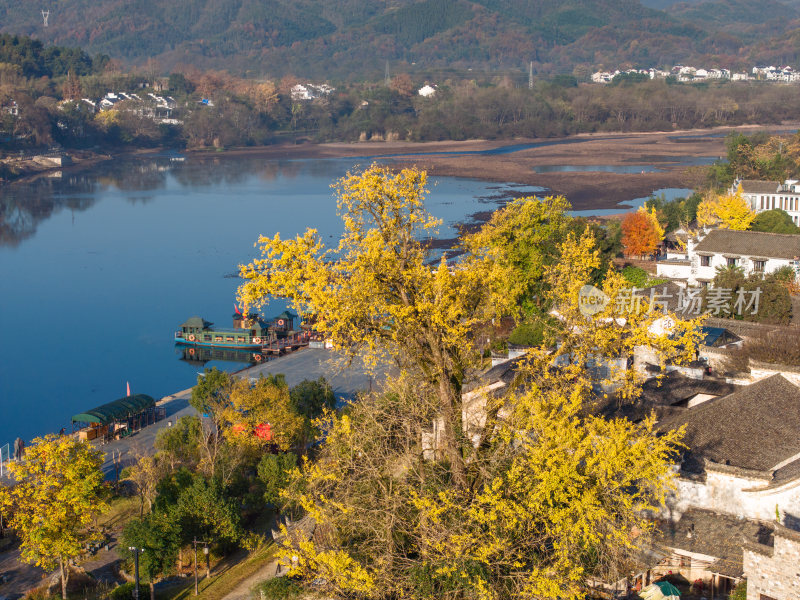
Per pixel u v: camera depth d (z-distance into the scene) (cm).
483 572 3897
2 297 17275
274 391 8081
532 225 10562
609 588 4341
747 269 11544
